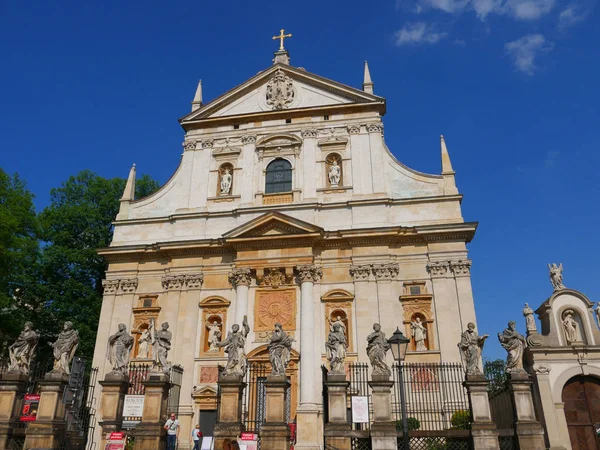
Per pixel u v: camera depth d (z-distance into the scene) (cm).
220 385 1930
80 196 4366
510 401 1895
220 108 3672
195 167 3534
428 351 2800
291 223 3100
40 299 3778
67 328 2108
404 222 3153
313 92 3581
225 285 3178
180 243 3241
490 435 1755
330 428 1788
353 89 3488
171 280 3222
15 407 1978
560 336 2306
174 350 3042
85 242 4141
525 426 1758
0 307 2912
